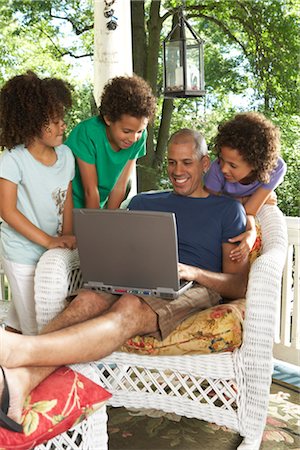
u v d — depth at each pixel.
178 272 2.18
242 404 2.18
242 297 2.45
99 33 3.08
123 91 2.50
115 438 2.36
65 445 2.08
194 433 2.41
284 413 2.60
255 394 2.16
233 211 2.44
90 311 2.21
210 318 2.15
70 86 2.57
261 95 6.62
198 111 6.92
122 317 2.11
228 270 2.43
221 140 2.47
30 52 6.98
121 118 2.51
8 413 1.73
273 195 2.75
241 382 2.17
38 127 2.43
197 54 2.92
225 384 2.20
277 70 6.46
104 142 2.70
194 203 2.51
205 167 2.53
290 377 3.00
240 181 2.61
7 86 2.46
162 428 2.45
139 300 2.19
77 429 1.97
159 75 6.85
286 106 6.46
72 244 2.50
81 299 2.23
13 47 6.95
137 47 6.52
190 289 2.32
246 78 6.71
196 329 2.15
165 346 2.19
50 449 2.02
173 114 6.96
